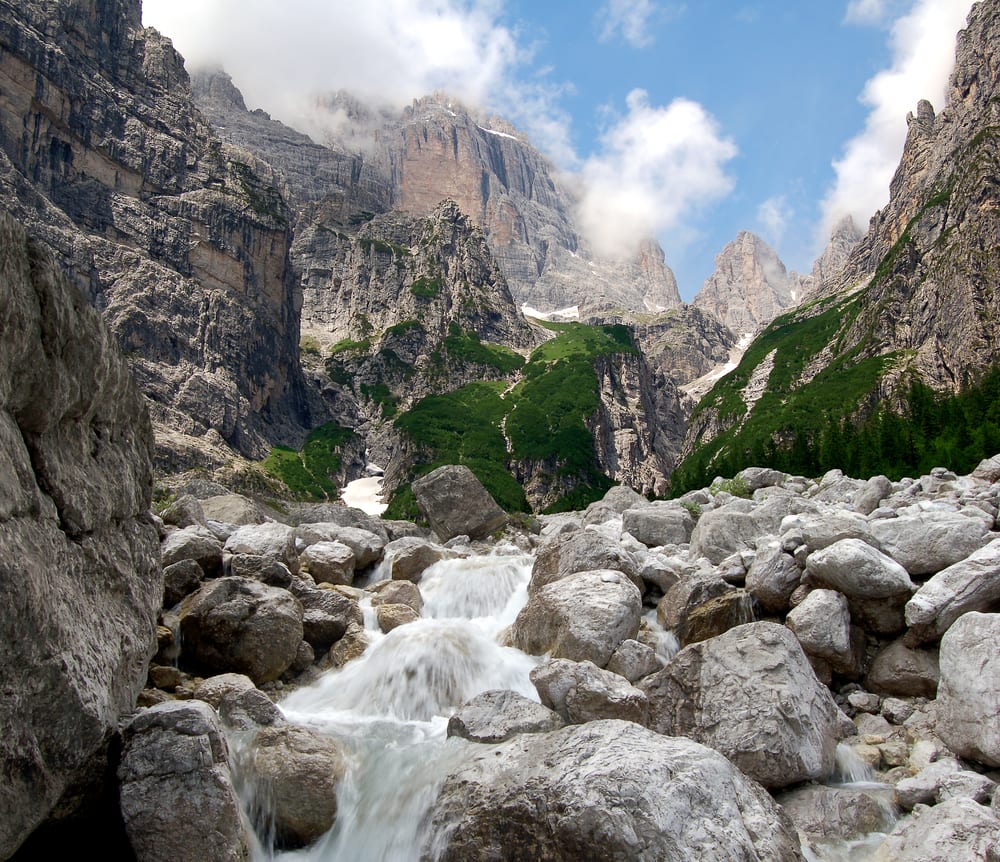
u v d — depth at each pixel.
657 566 18.19
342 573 21.05
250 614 15.81
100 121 186.50
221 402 185.75
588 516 28.20
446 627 16.80
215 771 9.91
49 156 173.25
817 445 95.81
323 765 11.48
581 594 16.23
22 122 167.00
